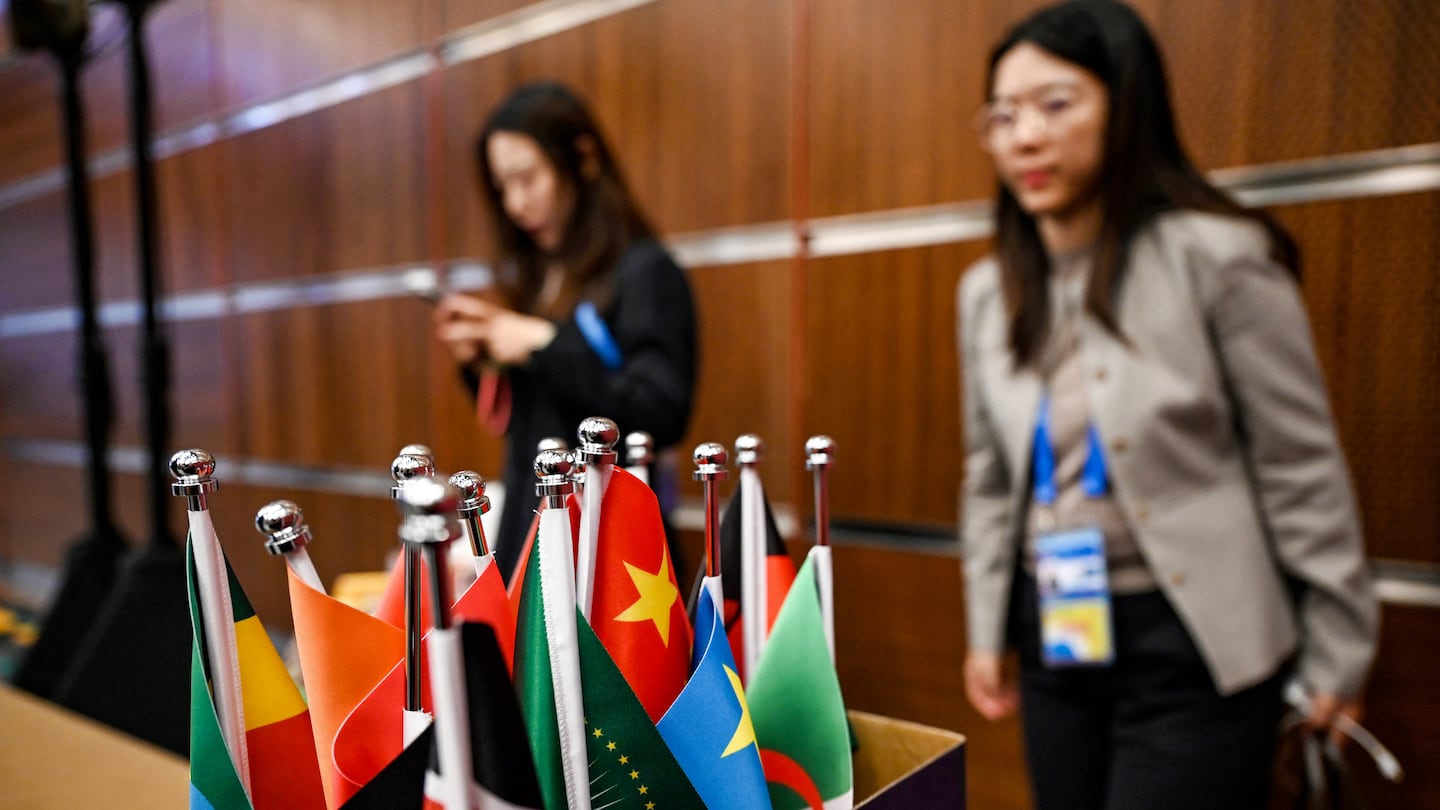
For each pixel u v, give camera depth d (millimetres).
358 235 2697
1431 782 1288
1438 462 1256
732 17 1906
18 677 1356
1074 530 954
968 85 1623
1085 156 916
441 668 268
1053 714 992
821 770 416
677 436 1209
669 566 405
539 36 2232
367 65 2607
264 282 2996
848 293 1797
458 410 2504
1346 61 1290
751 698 428
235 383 3127
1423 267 1252
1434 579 1274
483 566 375
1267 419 866
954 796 450
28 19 1489
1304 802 990
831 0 1775
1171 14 1431
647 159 2068
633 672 394
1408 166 1258
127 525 3596
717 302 1981
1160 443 885
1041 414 994
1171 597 878
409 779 306
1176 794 864
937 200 1676
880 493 1779
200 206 3184
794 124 1841
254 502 3080
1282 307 856
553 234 1325
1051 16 925
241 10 2951
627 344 1218
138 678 1084
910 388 1730
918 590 1736
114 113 3443
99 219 3588
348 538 2799
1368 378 1303
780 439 1904
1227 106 1392
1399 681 1304
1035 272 1006
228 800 356
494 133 1284
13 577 4230
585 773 345
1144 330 900
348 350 2766
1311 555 860
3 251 4121
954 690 1700
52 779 599
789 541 1892
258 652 381
